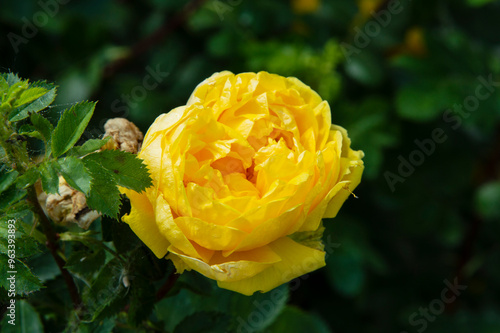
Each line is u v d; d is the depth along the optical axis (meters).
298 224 0.28
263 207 0.27
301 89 0.30
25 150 0.27
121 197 0.28
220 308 0.34
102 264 0.29
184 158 0.28
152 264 0.29
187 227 0.28
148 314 0.29
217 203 0.28
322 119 0.30
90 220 0.29
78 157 0.27
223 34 0.46
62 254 0.30
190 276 0.30
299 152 0.29
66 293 0.32
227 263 0.27
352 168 0.30
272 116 0.30
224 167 0.29
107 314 0.28
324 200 0.28
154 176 0.28
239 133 0.29
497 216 0.47
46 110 0.30
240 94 0.29
